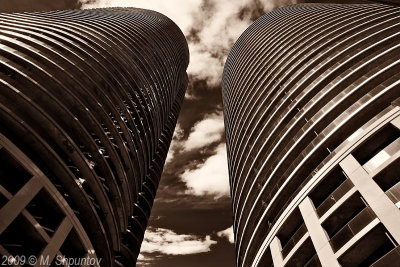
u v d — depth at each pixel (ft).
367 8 197.16
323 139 82.99
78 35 158.30
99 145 107.34
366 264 51.47
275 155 113.50
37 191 57.88
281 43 212.84
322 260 55.06
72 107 99.45
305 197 71.61
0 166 56.65
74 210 76.23
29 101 75.77
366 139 65.26
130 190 126.52
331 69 125.39
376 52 112.27
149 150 168.66
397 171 55.57
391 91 77.30
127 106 147.95
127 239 130.82
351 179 60.59
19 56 101.91
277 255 71.00
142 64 197.98
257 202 105.40
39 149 67.41
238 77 239.50
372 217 52.01
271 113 144.97
